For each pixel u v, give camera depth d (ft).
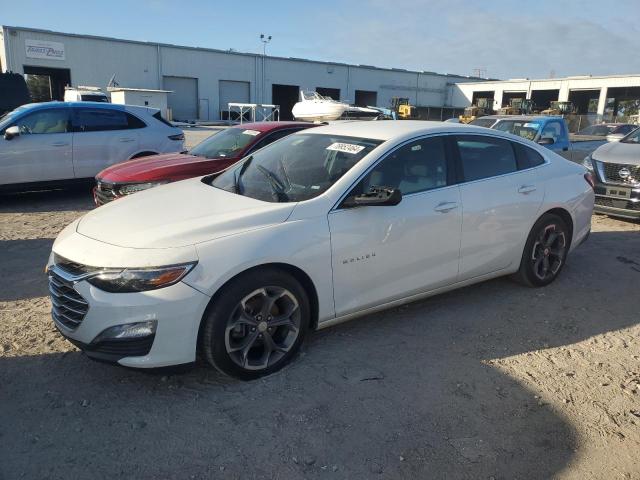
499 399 10.92
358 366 12.05
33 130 29.81
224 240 10.72
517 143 16.39
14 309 14.89
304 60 186.29
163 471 8.71
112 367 11.82
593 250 22.00
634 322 14.83
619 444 9.64
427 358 12.51
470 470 8.87
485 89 209.36
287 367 11.91
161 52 159.43
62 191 34.96
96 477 8.55
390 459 9.08
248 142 23.80
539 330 14.17
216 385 11.20
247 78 176.35
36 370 11.65
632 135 30.12
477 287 17.17
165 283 10.05
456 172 14.46
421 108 215.10
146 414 10.18
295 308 11.67
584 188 17.72
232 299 10.68
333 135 14.75
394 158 13.33
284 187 13.03
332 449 9.29
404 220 12.98
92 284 10.18
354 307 12.63
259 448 9.29
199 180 15.35
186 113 169.17
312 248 11.58
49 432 9.60
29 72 146.82
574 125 119.85
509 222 15.42
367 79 201.67
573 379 11.78
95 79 150.30
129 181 22.17
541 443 9.61
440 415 10.32
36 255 20.10
